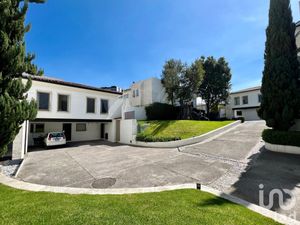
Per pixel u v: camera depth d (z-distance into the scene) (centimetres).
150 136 1553
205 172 699
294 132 900
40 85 1584
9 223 325
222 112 3353
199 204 404
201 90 2922
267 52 1044
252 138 1280
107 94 2127
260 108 1056
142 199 442
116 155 1153
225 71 2888
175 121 2008
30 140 1766
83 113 1894
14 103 648
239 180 596
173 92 2483
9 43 665
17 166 927
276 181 566
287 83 948
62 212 369
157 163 877
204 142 1331
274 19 1020
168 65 2470
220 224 312
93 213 362
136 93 2966
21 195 495
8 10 646
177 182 607
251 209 387
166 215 348
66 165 926
